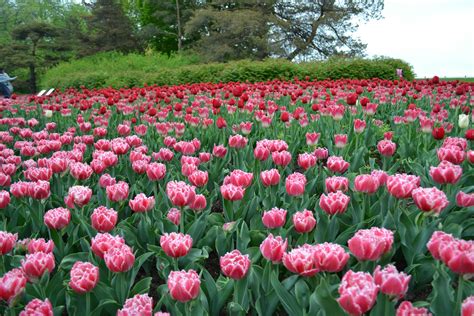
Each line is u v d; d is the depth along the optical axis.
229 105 7.39
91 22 44.94
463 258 1.75
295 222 2.43
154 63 30.56
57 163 3.61
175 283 1.82
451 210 3.34
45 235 3.32
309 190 3.65
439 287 2.04
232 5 40.72
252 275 2.42
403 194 2.57
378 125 6.88
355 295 1.56
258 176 3.92
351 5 34.75
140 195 2.90
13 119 7.42
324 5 34.97
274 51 34.16
